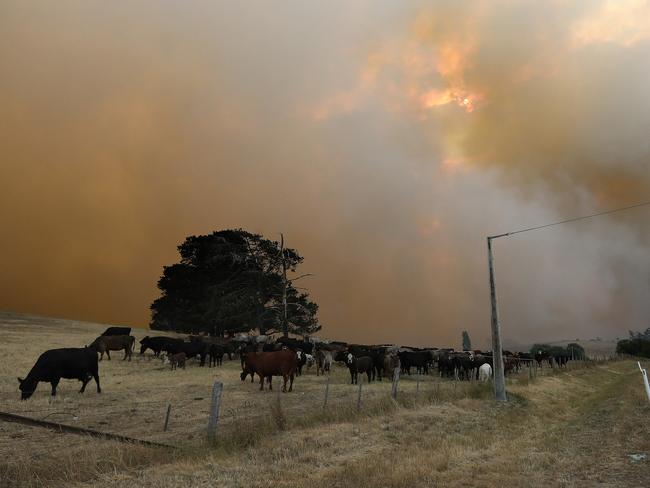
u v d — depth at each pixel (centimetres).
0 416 1160
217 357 3828
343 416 1683
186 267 7138
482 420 1862
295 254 6694
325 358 3578
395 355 3816
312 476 1027
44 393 2252
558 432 1703
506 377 3750
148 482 955
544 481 1034
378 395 2342
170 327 7638
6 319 6619
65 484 935
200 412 1891
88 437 1373
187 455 1161
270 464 1117
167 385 2642
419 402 2091
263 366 2555
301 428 1509
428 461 1173
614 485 988
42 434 1441
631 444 1398
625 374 5219
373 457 1203
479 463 1193
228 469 1057
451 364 3859
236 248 6738
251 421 1593
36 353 3756
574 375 4338
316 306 6856
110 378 2856
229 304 6303
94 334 5697
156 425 1645
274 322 6562
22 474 980
